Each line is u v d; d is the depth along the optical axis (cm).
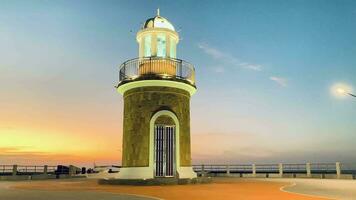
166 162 2308
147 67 2400
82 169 4600
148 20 2584
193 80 2536
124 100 2527
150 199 1340
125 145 2402
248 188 1945
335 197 1435
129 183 2177
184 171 2338
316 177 3488
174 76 2408
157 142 2319
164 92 2389
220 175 4078
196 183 2322
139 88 2398
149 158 2270
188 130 2478
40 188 2019
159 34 2495
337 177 3341
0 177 3303
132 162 2305
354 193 1636
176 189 1858
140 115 2353
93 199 1348
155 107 2353
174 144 2336
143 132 2322
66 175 4009
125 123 2455
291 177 3691
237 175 4000
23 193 1653
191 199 1348
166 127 2353
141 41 2541
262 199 1352
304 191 1748
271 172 3875
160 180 2166
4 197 1452
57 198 1395
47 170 3909
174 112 2378
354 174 3203
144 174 2242
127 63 2478
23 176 3456
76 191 1756
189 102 2561
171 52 2525
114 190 1805
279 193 1617
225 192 1662
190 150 2469
